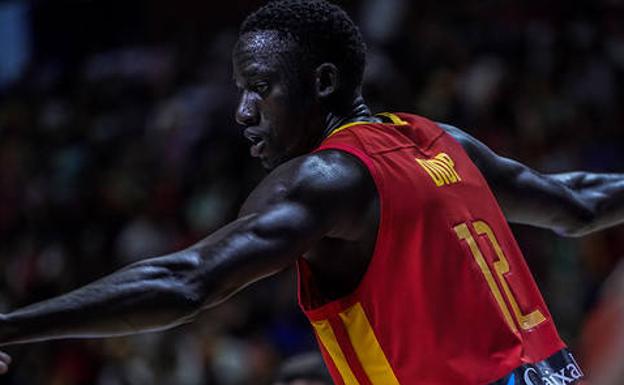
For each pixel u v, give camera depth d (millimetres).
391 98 22141
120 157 25969
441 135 7262
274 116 6746
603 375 3168
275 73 6727
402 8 25766
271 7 6906
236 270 5930
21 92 29844
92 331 5691
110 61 29797
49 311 5582
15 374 20609
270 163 6902
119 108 27859
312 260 6613
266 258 6000
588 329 3258
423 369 6430
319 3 6910
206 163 24094
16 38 31625
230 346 19734
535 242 19688
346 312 6543
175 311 5766
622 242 19281
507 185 7512
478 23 25500
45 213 25406
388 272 6453
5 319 5504
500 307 6684
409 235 6492
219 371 19391
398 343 6461
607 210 7977
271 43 6770
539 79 23172
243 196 22922
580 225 7910
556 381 6672
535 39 24391
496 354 6535
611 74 23641
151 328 5805
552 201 7723
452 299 6531
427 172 6750
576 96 23172
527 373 6555
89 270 23094
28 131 28047
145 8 30516
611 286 3344
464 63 23734
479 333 6535
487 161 7461
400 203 6488
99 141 26609
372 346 6512
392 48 24250
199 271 5867
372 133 6773
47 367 20844
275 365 19219
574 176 8016
